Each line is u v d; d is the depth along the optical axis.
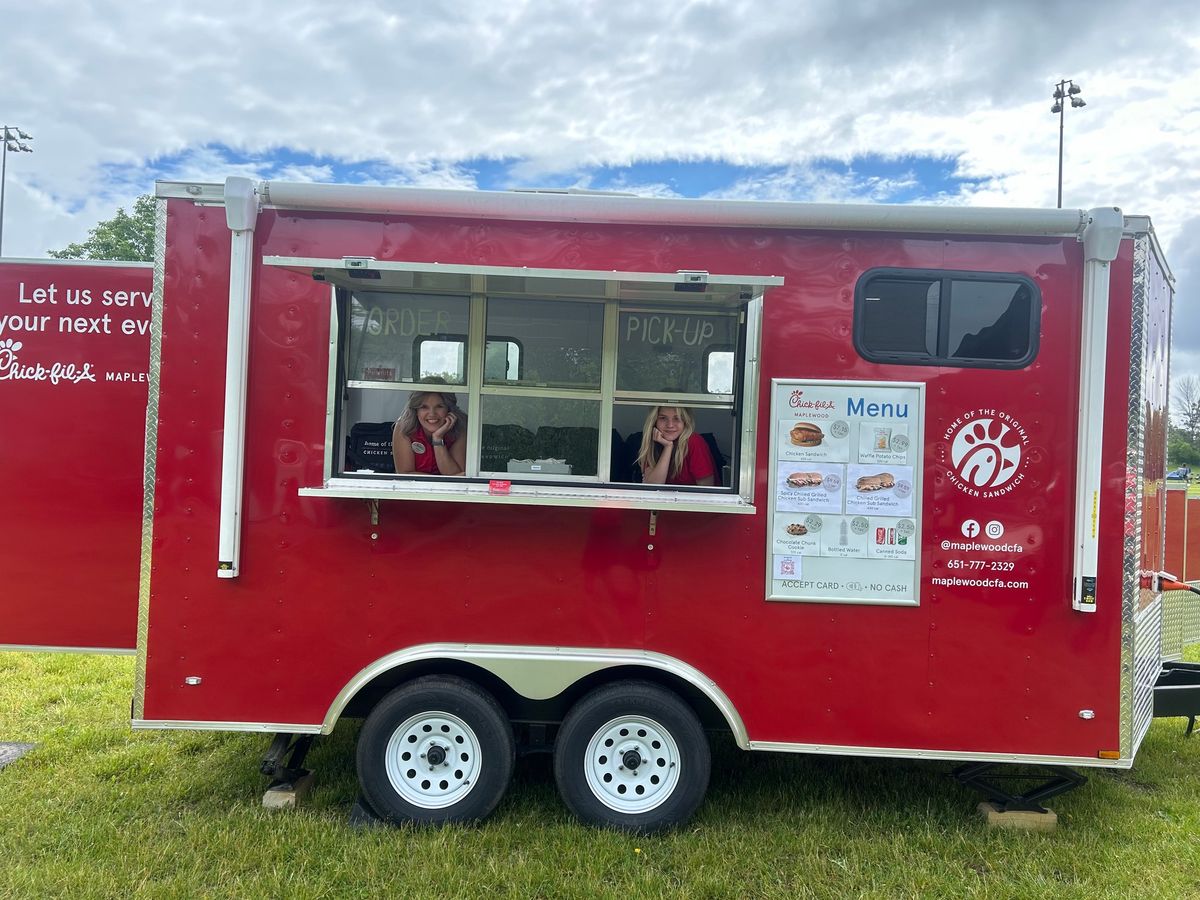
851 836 3.31
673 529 3.22
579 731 3.25
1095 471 3.11
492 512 3.22
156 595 3.21
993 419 3.18
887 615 3.20
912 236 3.19
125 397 3.51
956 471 3.19
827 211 3.14
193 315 3.19
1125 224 3.16
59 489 3.51
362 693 3.44
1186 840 3.34
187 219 3.18
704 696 3.44
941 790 3.76
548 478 3.25
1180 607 4.56
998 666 3.19
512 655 3.20
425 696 3.24
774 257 3.21
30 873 2.90
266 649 3.22
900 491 3.19
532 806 3.47
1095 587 3.12
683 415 3.28
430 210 3.17
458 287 3.16
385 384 3.25
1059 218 3.11
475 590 3.22
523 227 3.22
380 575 3.22
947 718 3.20
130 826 3.27
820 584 3.20
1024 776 3.66
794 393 3.20
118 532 3.51
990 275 3.19
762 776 3.88
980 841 3.25
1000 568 3.18
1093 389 3.10
